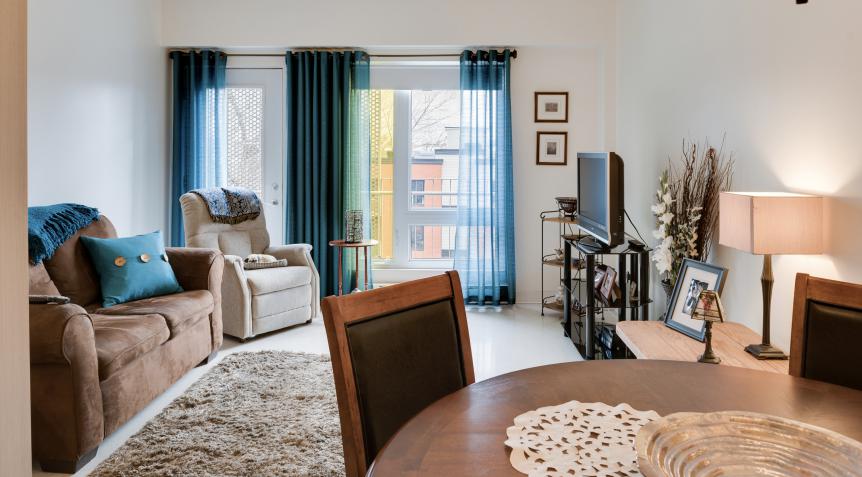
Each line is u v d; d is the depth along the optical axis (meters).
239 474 2.29
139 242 3.60
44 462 2.37
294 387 3.21
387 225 5.61
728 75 3.09
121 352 2.64
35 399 2.35
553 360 3.85
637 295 3.81
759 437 1.03
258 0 5.15
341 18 5.14
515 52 5.27
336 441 2.57
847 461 0.96
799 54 2.47
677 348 2.45
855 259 2.15
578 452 1.02
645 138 4.43
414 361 1.46
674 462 0.95
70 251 3.36
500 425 1.14
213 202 4.60
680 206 3.60
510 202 5.30
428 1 5.12
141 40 4.92
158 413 2.91
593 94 5.34
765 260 2.32
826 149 2.31
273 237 5.52
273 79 5.41
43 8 3.79
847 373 1.49
